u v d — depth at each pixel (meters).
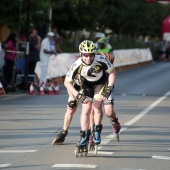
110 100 20.06
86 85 19.45
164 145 21.72
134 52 80.88
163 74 65.94
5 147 20.75
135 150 20.56
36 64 43.09
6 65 40.50
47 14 54.09
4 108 31.80
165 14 117.75
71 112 21.20
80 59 19.08
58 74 49.28
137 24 97.31
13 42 40.88
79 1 63.78
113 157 19.23
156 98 40.31
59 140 21.36
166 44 105.06
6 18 47.28
